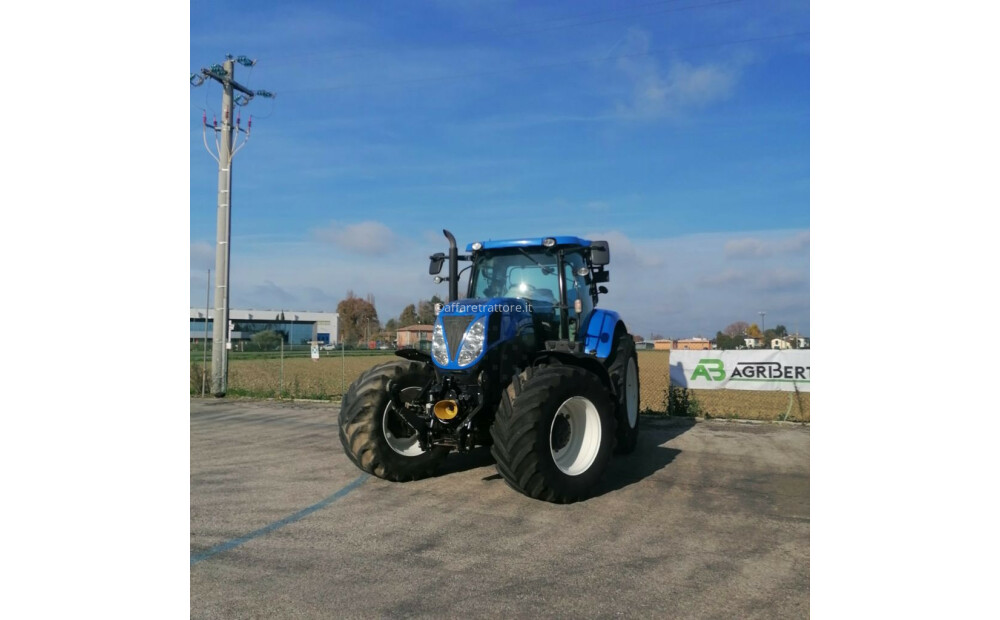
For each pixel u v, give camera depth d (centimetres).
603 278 820
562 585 364
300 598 346
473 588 360
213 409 1227
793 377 1019
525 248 705
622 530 465
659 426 983
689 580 372
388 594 351
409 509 518
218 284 1475
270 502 539
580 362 609
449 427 564
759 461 719
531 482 516
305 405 1298
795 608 335
